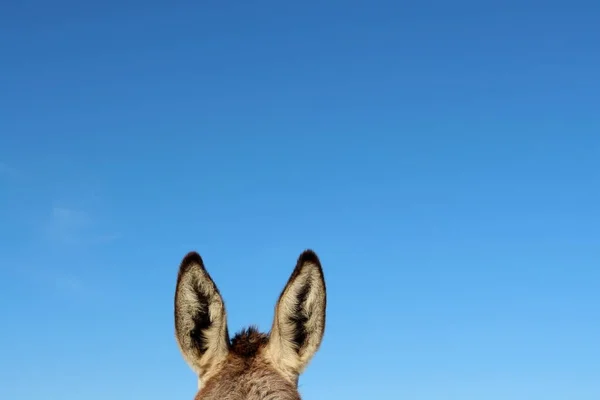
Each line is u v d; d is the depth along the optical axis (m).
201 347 1.66
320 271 1.64
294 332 1.65
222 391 1.57
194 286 1.64
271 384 1.57
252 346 1.70
